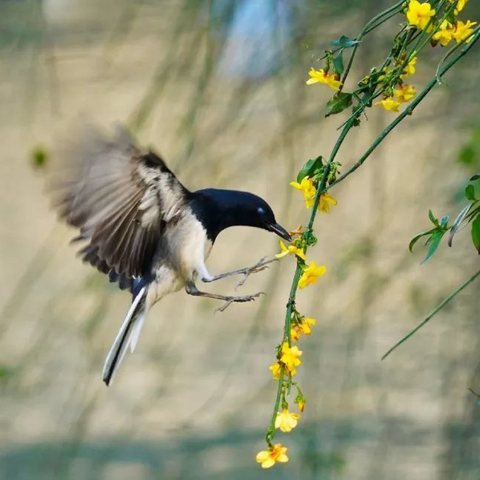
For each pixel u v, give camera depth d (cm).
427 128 1214
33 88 1201
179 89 1100
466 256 1115
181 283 683
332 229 1277
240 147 1158
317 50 1084
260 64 1080
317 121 1108
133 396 1488
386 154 1266
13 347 1595
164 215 677
